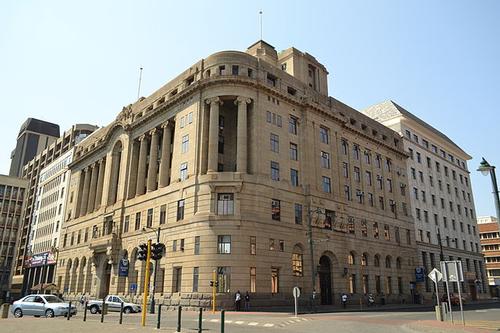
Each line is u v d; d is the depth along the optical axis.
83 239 66.56
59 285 70.50
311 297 42.25
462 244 79.25
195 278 39.72
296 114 50.34
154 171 53.25
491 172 18.48
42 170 103.50
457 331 18.22
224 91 45.00
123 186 57.34
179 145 48.19
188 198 43.53
